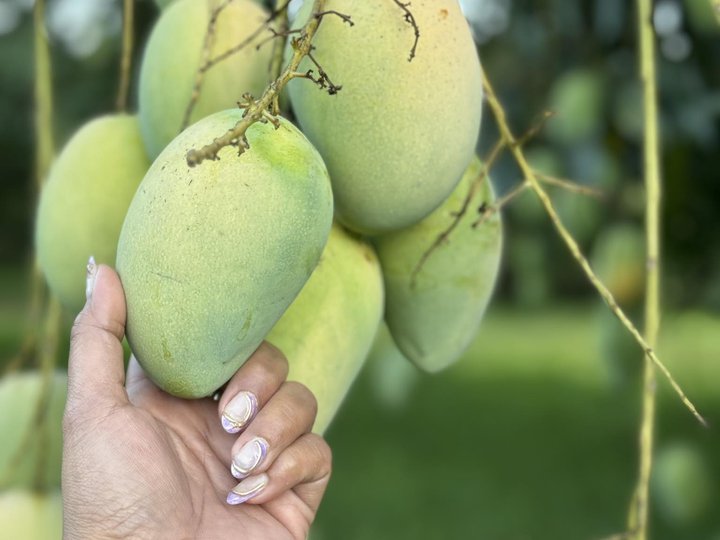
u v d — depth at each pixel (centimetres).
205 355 46
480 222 56
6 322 503
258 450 49
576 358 437
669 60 113
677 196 123
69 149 62
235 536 51
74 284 61
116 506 49
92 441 50
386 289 61
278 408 50
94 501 49
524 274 135
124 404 50
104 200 60
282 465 50
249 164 44
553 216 55
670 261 128
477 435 300
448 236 59
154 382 49
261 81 57
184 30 58
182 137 46
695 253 128
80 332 49
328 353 55
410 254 60
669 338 138
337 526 225
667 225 126
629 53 114
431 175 52
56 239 60
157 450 50
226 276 44
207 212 44
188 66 57
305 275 46
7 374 69
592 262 127
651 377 56
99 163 60
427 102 51
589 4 116
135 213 46
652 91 59
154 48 59
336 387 56
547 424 310
